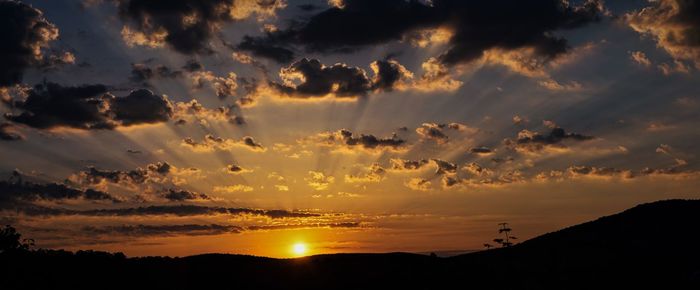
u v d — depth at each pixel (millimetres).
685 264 78062
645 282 69188
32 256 77312
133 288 68562
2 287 62344
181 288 70812
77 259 77438
